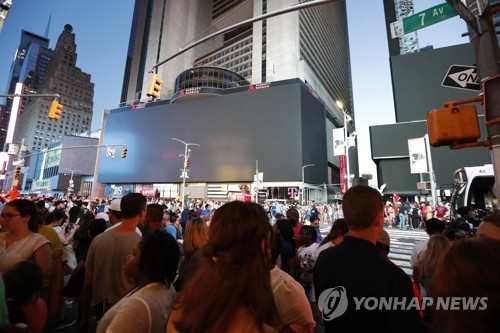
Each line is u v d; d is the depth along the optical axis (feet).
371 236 6.07
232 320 3.27
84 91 497.46
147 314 5.05
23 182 369.91
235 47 277.23
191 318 3.36
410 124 127.44
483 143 10.79
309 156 192.03
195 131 212.84
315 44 289.53
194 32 317.42
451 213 39.22
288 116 188.14
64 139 312.50
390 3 179.01
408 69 133.69
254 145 192.44
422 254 12.06
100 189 248.73
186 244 10.25
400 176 127.65
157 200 111.34
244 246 3.81
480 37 11.62
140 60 419.74
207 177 199.82
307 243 14.40
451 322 3.03
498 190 10.24
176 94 220.64
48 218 15.49
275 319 3.73
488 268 2.95
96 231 14.24
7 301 5.26
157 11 314.55
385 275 5.14
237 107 204.13
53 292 11.14
